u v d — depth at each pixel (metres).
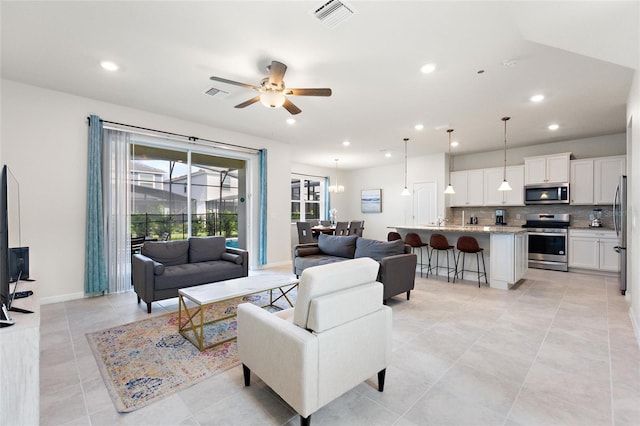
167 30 2.51
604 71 3.15
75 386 2.00
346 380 1.68
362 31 2.50
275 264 6.30
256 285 3.06
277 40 2.64
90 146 3.96
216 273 4.01
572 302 3.81
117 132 4.25
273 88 2.99
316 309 1.55
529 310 3.51
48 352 2.47
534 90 3.67
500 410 1.75
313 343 1.51
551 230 5.86
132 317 3.29
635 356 2.38
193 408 1.78
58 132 3.79
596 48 2.37
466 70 3.17
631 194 3.44
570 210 6.11
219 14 2.30
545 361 2.32
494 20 2.33
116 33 2.55
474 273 5.03
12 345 1.43
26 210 3.60
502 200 6.65
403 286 3.86
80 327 3.00
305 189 9.51
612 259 5.21
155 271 3.46
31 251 3.63
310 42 2.67
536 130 5.39
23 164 3.58
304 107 4.31
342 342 1.65
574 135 5.73
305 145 6.74
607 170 5.43
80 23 2.41
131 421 1.67
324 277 1.64
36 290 2.23
